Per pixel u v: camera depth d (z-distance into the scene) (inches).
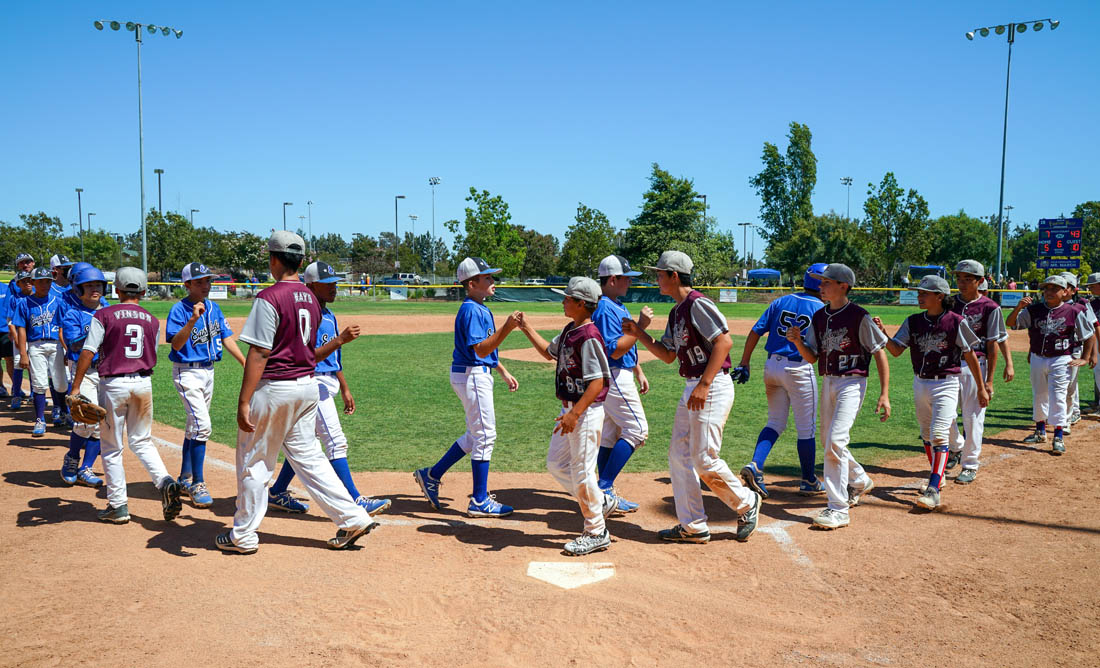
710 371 173.2
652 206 2192.4
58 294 318.3
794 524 205.0
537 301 1800.0
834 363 200.5
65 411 329.4
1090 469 266.1
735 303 1732.3
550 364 572.7
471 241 2106.3
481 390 205.0
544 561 173.6
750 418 366.0
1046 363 296.4
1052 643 132.9
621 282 215.9
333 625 135.2
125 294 198.5
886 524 204.1
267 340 162.7
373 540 187.3
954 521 206.7
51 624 133.9
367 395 422.9
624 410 209.2
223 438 308.5
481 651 127.0
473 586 156.4
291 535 190.2
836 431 199.2
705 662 124.9
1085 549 182.7
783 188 2620.6
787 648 130.4
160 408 375.9
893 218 2137.1
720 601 150.6
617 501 211.0
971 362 226.8
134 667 118.5
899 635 135.9
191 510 212.7
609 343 207.9
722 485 183.9
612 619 140.6
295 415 170.9
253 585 154.2
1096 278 364.8
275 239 169.9
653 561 174.9
